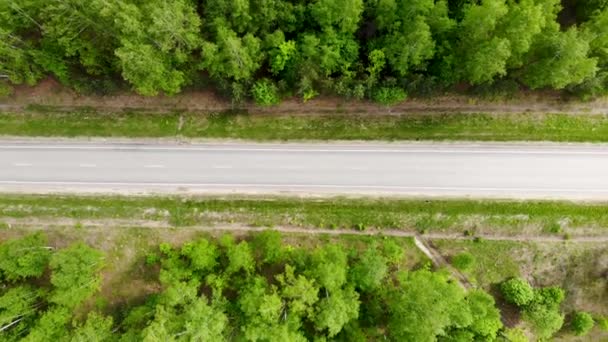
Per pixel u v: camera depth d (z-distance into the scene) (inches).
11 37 1675.7
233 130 1985.7
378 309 1790.1
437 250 1943.9
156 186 1951.3
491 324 1765.5
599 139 1962.4
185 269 1775.3
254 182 1951.3
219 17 1660.9
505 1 1713.8
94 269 1775.3
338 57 1766.7
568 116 1989.4
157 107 2012.8
